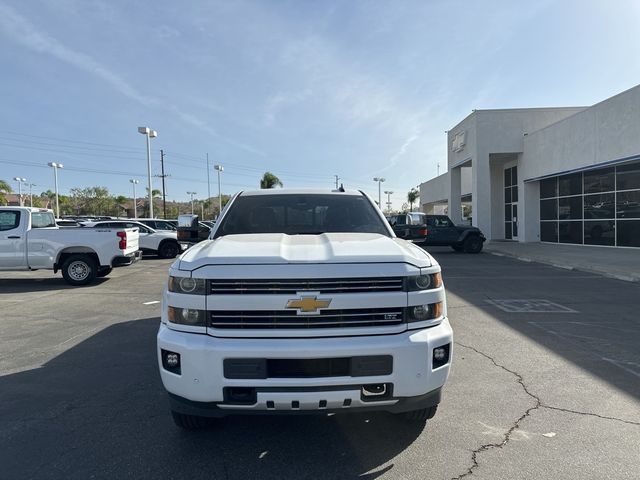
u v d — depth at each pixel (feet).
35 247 38.37
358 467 10.48
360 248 11.23
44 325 24.57
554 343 20.34
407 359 10.02
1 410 13.69
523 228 82.89
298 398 9.75
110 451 11.24
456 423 12.60
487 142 83.20
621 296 31.94
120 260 39.83
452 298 31.35
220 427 12.51
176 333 10.30
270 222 15.16
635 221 60.44
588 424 12.46
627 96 55.26
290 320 9.98
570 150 67.41
